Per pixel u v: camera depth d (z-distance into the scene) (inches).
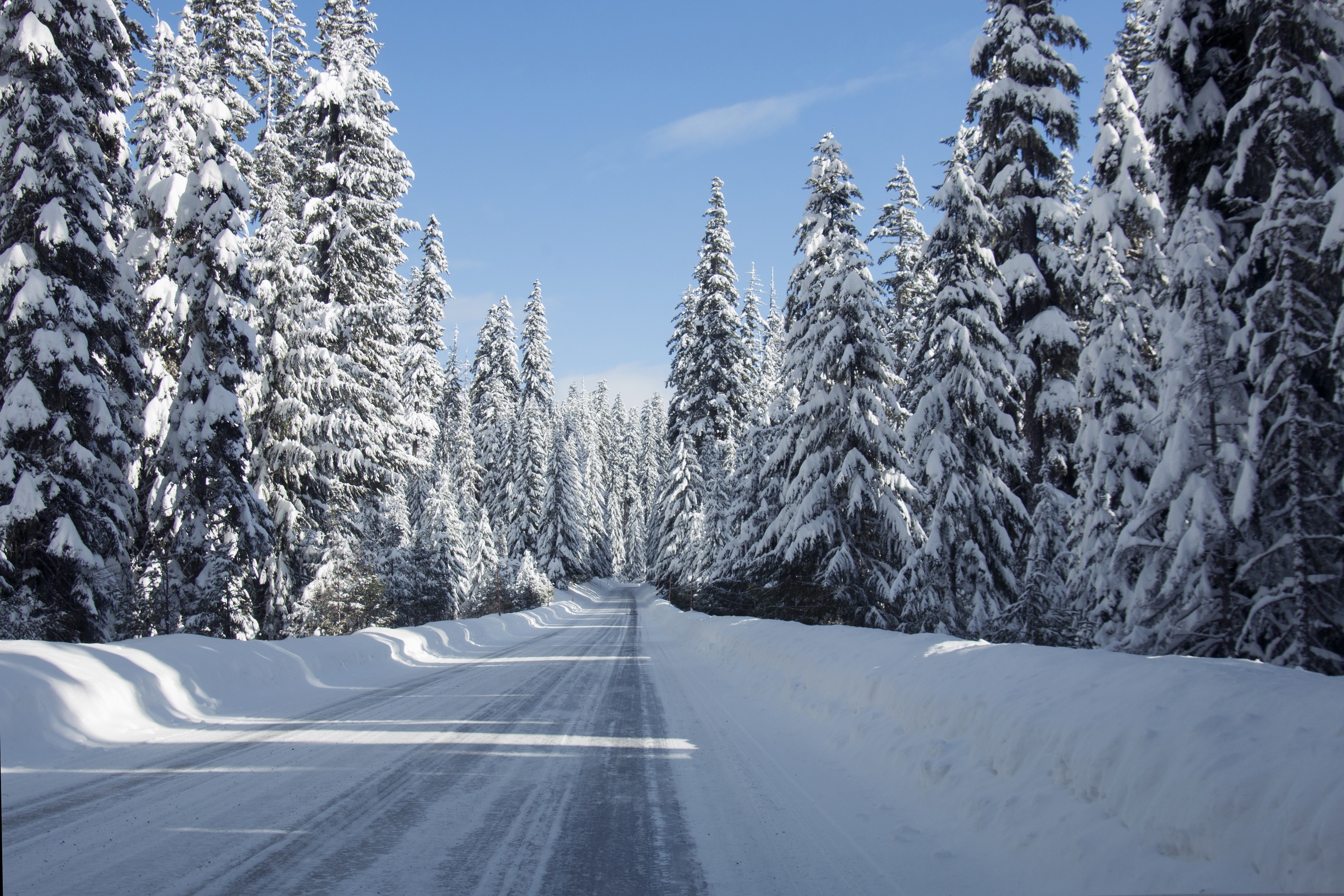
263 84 965.8
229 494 676.1
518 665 647.8
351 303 953.5
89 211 557.0
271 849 177.5
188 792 225.3
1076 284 644.7
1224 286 346.0
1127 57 640.4
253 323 816.3
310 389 837.2
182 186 693.3
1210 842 143.9
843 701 351.9
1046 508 522.9
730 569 1164.5
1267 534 308.7
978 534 626.2
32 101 531.8
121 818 197.9
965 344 610.9
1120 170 529.3
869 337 757.9
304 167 968.3
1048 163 681.6
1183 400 335.3
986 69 691.4
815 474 774.5
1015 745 211.2
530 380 2726.4
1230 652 304.7
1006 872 174.7
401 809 213.9
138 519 633.6
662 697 459.2
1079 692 210.5
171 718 340.8
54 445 525.3
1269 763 145.3
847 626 513.3
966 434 641.6
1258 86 316.8
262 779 242.8
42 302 517.0
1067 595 498.0
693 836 199.2
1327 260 284.5
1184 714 171.6
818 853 190.2
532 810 216.8
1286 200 300.5
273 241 831.1
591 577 3070.9
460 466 2087.8
